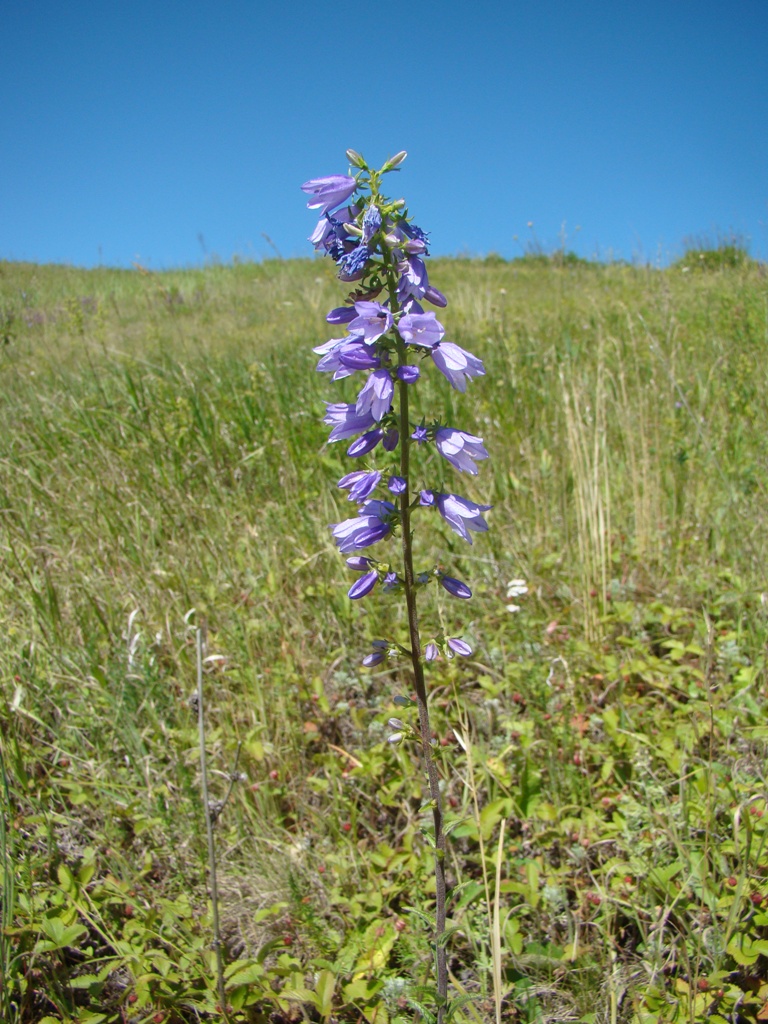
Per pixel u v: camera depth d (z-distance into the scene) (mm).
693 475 882
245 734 586
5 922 414
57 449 1030
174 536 831
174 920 446
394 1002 411
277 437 1023
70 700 607
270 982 431
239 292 2768
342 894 479
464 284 2393
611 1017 397
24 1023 423
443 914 364
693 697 590
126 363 1300
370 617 688
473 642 658
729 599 677
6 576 746
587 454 774
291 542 805
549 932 455
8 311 1926
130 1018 424
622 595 728
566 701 592
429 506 357
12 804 512
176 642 675
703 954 424
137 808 529
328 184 340
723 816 486
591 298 1809
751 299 1557
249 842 517
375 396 340
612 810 525
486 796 542
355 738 611
